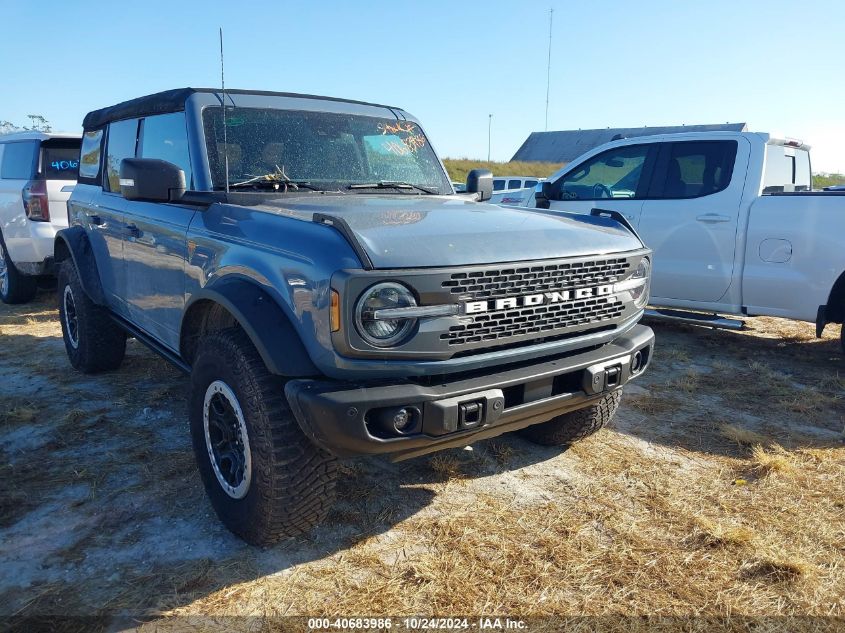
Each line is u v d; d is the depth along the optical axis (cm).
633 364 327
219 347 289
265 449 268
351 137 411
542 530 316
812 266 561
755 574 286
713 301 624
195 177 356
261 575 279
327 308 244
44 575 278
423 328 252
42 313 794
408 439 254
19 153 813
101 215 474
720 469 384
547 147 6662
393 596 267
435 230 278
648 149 672
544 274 281
